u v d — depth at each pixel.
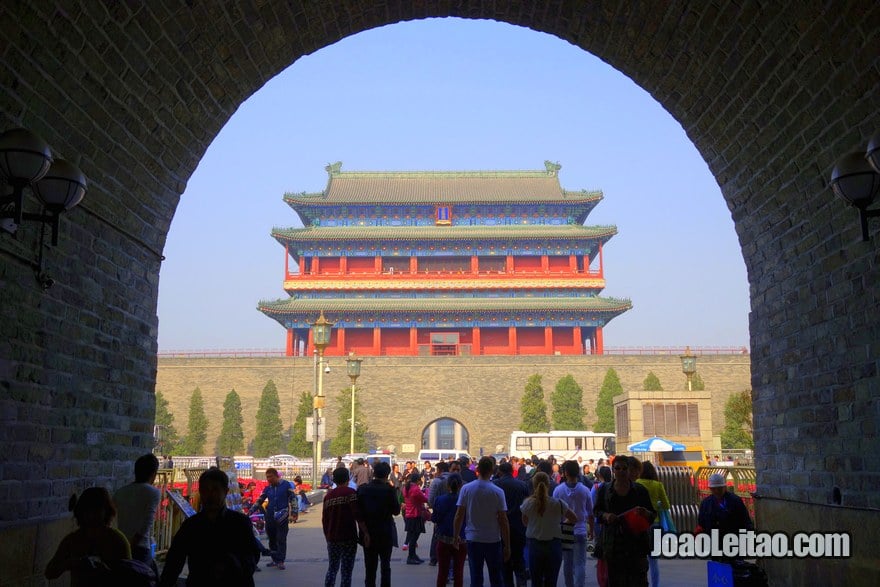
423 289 91.19
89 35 10.10
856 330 11.28
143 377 13.34
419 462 60.34
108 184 11.80
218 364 78.50
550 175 101.81
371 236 91.81
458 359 77.94
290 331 91.44
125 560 7.25
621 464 10.59
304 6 13.32
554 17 14.62
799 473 13.08
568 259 94.50
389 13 14.59
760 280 14.69
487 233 92.31
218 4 11.91
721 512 11.74
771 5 11.31
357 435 71.81
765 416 14.50
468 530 11.88
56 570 7.23
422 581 16.69
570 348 91.44
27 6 8.89
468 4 14.55
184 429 77.38
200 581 6.92
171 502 17.62
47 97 9.85
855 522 11.22
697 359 77.19
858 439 11.23
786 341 13.56
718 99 13.77
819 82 11.37
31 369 9.69
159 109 12.34
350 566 12.87
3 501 9.09
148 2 10.74
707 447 41.31
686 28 13.13
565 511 11.88
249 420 76.81
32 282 9.69
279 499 18.42
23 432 9.51
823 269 12.23
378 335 90.31
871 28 9.94
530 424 74.00
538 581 11.68
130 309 12.81
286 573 17.61
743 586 10.20
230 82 13.56
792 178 12.87
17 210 8.20
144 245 13.32
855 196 9.23
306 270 95.31
